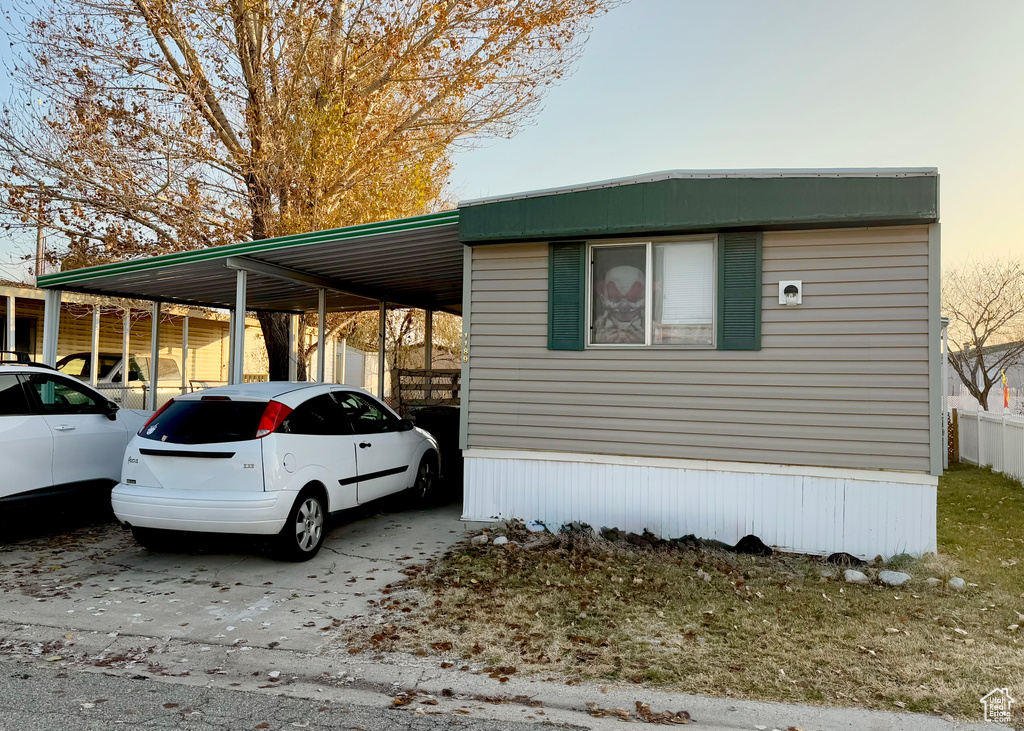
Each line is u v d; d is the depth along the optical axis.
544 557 6.37
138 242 14.28
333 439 6.80
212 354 23.61
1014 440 11.91
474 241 7.46
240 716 3.65
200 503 5.84
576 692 3.92
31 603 5.33
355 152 14.60
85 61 13.41
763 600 5.34
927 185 6.09
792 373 6.61
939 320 6.24
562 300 7.30
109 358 18.84
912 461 6.30
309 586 5.71
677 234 6.94
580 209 7.01
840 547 6.50
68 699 3.83
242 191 14.81
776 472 6.67
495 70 15.32
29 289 15.05
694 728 3.57
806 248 6.57
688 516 6.92
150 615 5.09
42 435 7.05
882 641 4.55
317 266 10.07
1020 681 3.98
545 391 7.38
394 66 14.77
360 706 3.79
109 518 8.27
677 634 4.69
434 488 9.12
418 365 23.95
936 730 3.48
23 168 13.30
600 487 7.22
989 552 6.79
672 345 6.98
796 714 3.65
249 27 14.24
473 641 4.61
